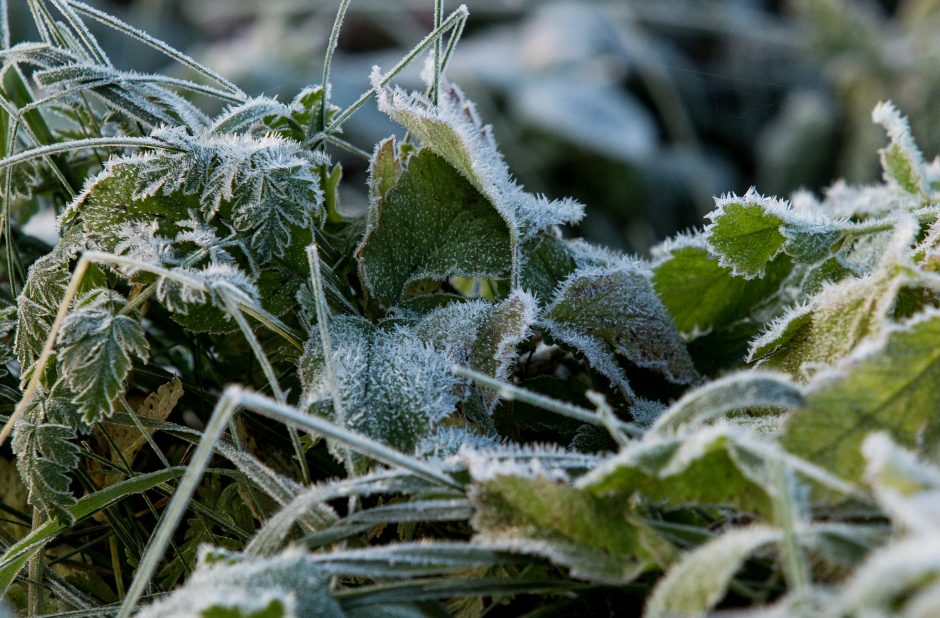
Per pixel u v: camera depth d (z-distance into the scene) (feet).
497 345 1.49
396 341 1.50
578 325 1.56
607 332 1.56
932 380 1.33
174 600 1.28
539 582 1.33
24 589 1.55
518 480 1.33
